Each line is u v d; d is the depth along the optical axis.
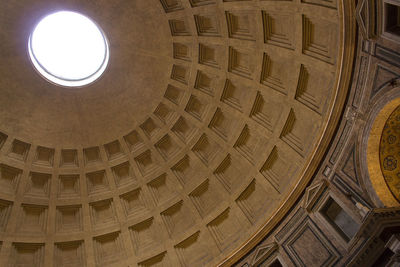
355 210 11.77
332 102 12.81
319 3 12.14
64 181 19.61
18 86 18.33
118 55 18.03
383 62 10.24
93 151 20.00
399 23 9.70
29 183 19.09
